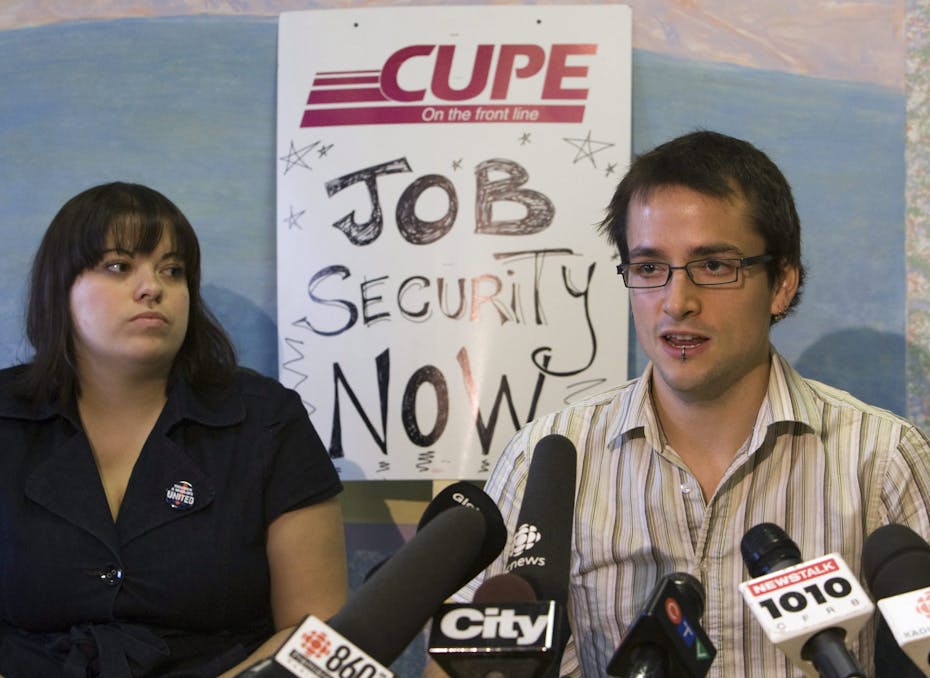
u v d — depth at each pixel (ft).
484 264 5.91
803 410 4.20
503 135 5.91
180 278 4.93
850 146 5.89
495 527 2.66
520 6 5.90
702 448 4.30
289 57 5.98
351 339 5.94
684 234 3.89
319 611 4.82
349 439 5.92
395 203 5.94
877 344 5.90
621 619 4.36
